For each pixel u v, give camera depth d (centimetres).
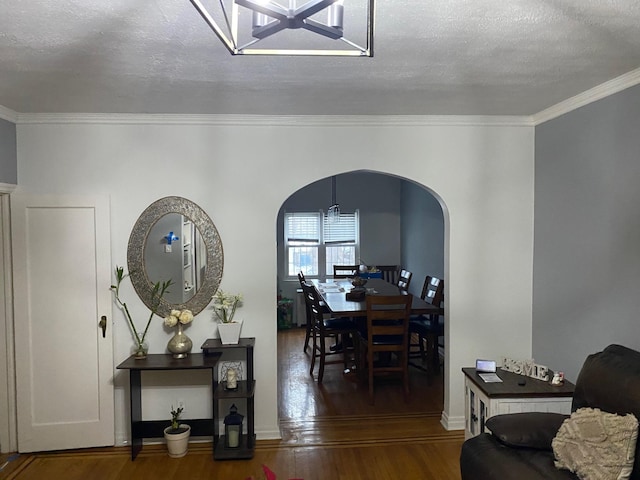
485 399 313
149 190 379
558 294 364
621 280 296
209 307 385
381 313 458
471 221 398
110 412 372
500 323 401
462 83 299
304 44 231
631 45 235
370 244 869
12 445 371
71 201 364
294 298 850
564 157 354
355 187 865
